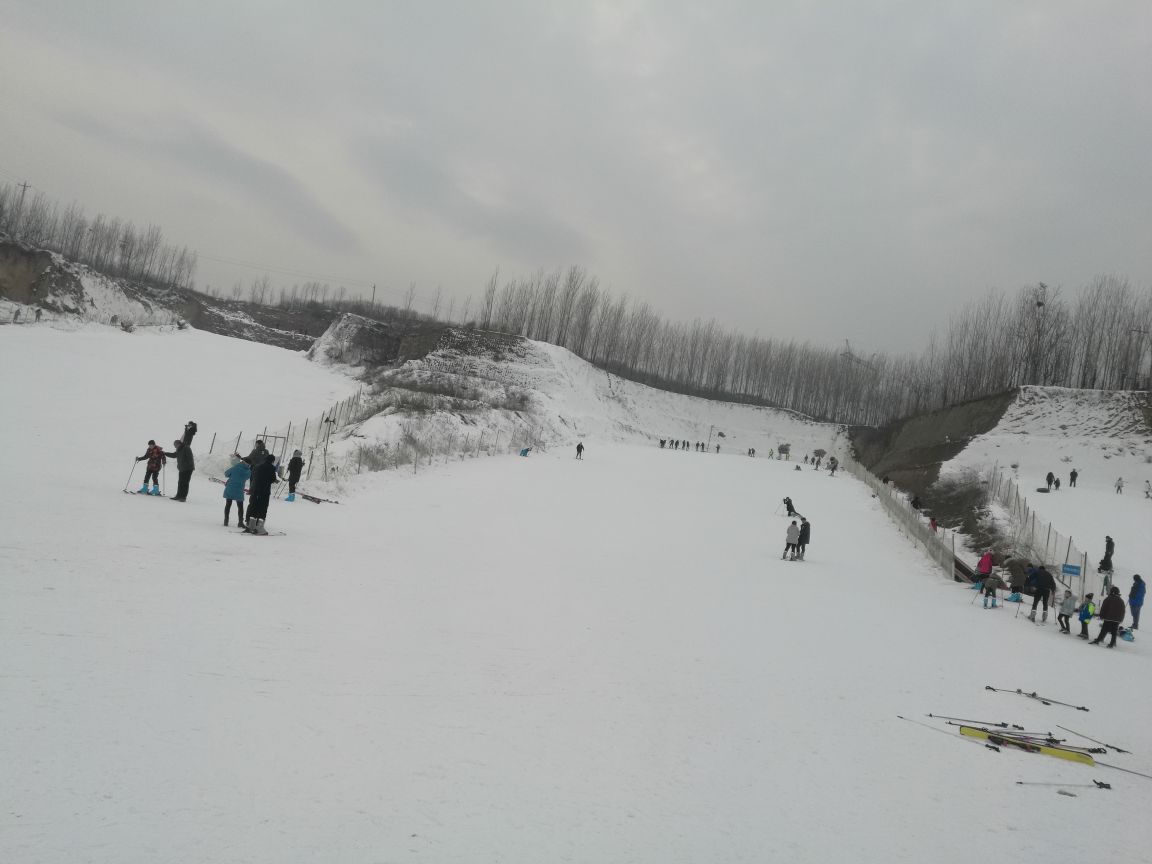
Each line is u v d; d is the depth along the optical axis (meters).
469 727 6.88
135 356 56.50
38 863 3.78
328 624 9.78
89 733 5.38
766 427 118.81
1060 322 89.50
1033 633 18.08
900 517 35.91
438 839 4.74
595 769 6.34
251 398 49.88
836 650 12.87
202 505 19.61
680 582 18.36
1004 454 63.88
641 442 91.31
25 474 20.00
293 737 5.97
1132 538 33.50
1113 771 8.31
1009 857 5.68
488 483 36.12
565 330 127.44
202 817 4.53
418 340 98.38
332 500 26.42
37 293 70.06
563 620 12.45
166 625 8.35
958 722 9.42
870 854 5.41
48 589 8.89
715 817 5.71
